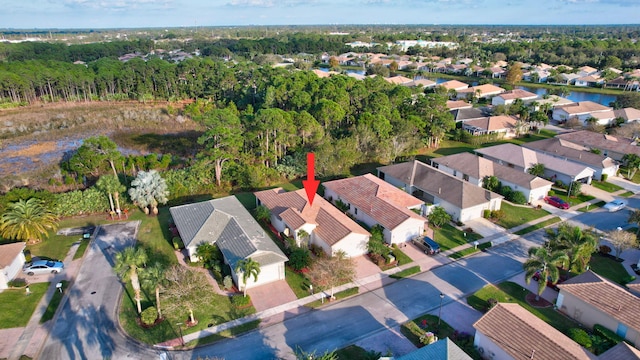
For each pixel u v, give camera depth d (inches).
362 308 1509.6
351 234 1781.5
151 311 1402.6
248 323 1403.8
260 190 2551.7
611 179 2842.0
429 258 1844.2
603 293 1406.3
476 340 1299.2
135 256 1355.8
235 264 1556.3
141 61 5649.6
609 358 1156.5
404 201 2162.9
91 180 2630.4
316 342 1339.8
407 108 3757.4
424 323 1417.3
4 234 1830.7
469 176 2637.8
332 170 2657.5
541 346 1159.0
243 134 2837.1
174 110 4650.6
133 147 3437.5
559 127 4148.6
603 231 2080.5
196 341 1323.8
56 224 2043.6
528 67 7642.7
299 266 1690.5
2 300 1515.7
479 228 2119.8
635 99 4665.4
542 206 2399.1
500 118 3897.6
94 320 1425.9
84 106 4862.2
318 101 3523.6
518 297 1567.4
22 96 4886.8
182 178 2480.3
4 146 3412.9
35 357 1266.0
